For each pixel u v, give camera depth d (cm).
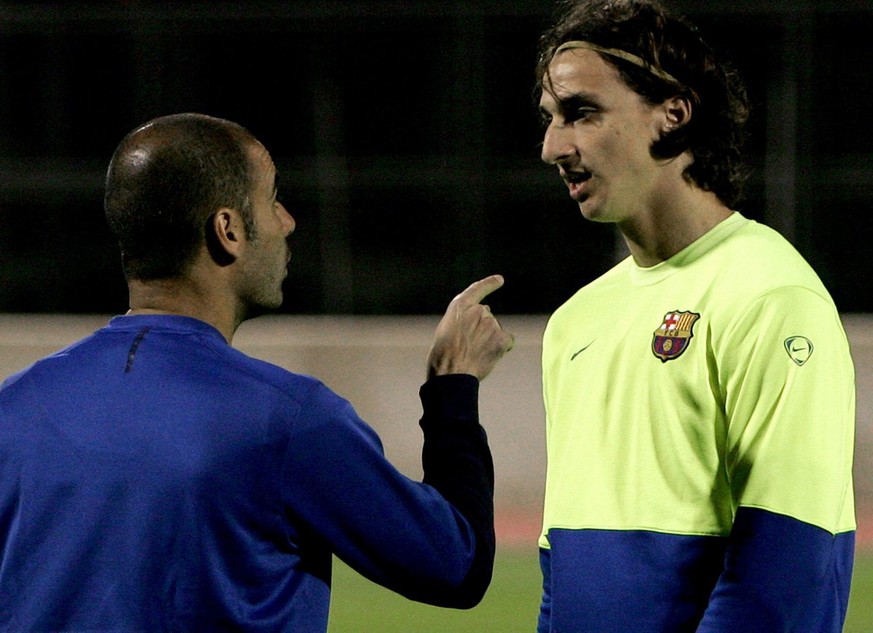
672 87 822
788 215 3938
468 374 824
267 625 719
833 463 745
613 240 4100
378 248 4194
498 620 2388
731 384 770
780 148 3931
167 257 762
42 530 725
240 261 773
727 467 779
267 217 784
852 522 803
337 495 731
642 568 803
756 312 764
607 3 842
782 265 781
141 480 714
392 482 744
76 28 4372
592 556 830
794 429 741
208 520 710
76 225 4400
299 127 4306
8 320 4091
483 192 4150
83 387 746
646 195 836
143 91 4344
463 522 769
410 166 4159
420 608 2514
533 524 3322
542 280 4119
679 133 827
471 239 4147
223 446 717
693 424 791
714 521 785
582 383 874
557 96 836
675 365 801
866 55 4069
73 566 714
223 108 4331
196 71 4331
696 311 803
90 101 4438
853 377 786
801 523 732
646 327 832
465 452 801
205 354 747
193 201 752
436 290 4172
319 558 759
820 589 739
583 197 841
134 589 705
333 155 4206
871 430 3556
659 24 829
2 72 4456
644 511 808
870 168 3981
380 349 3859
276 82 4294
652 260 857
